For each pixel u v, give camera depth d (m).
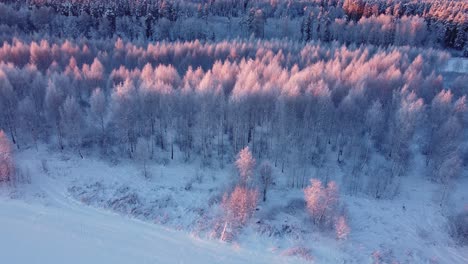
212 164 54.25
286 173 52.38
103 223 40.12
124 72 73.81
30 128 55.28
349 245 38.91
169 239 38.16
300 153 52.00
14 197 43.31
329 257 36.94
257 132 61.66
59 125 54.66
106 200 44.06
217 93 56.81
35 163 51.03
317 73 73.12
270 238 39.06
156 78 67.94
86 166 51.72
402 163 53.62
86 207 42.72
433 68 90.75
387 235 41.47
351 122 57.41
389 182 51.41
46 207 42.19
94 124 59.62
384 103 69.12
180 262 35.12
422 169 55.09
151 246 37.00
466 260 38.44
